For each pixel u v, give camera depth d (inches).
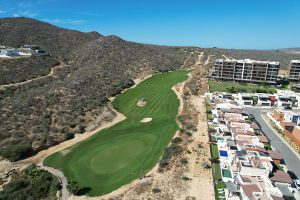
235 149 2960.1
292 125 3523.6
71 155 3152.1
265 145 3157.0
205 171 2650.1
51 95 4493.1
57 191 2472.9
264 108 4707.2
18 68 5984.3
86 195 2407.7
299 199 2193.7
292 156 2979.8
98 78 5880.9
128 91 5556.1
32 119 3730.3
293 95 4950.8
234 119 3624.5
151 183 2498.8
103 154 3137.3
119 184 2546.8
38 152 3243.1
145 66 7391.7
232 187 2282.2
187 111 4330.7
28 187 2522.1
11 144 3181.6
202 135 3440.0
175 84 5920.3
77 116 4060.0
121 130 3823.8
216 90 5625.0
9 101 4168.3
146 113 4429.1
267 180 2218.3
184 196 2290.8
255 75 6259.8
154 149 3186.5
